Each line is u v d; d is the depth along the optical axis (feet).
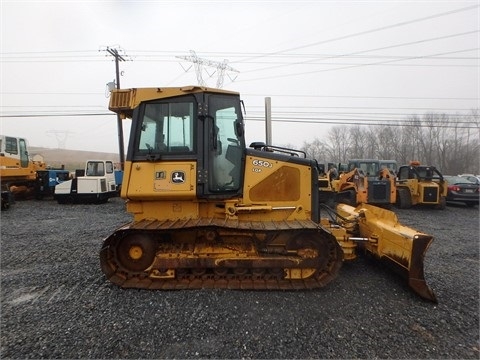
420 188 39.14
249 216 12.86
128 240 12.23
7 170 44.42
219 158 12.78
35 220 30.63
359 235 15.74
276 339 8.46
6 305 10.66
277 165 13.00
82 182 46.37
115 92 12.92
